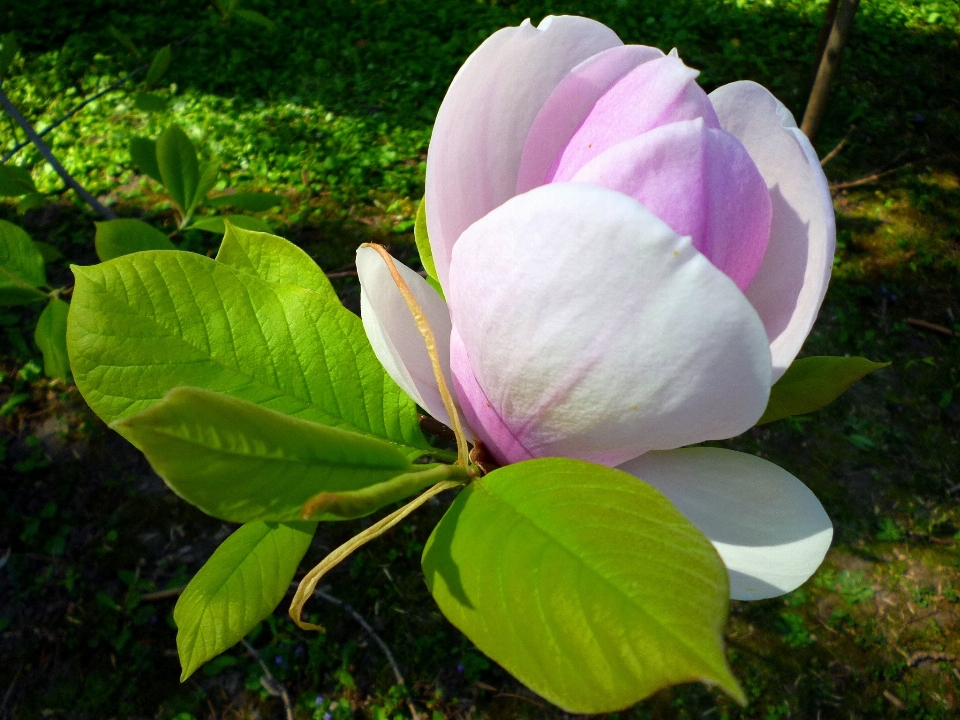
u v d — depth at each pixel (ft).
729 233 0.61
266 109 5.19
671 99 0.64
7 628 2.97
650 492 0.56
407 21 6.02
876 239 4.41
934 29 6.18
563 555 0.55
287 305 0.74
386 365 0.72
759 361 0.54
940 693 2.85
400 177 4.68
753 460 0.76
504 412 0.67
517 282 0.55
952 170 4.86
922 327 3.98
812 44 5.82
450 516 0.61
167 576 3.10
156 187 4.54
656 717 2.78
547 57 0.70
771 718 2.78
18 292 1.44
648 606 0.51
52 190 4.54
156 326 0.70
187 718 2.77
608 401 0.59
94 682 2.87
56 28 5.81
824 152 4.89
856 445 3.53
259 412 0.54
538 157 0.73
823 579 3.13
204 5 6.10
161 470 0.51
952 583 3.12
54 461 3.39
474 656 2.90
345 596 3.05
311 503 0.51
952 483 3.43
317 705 2.80
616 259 0.51
